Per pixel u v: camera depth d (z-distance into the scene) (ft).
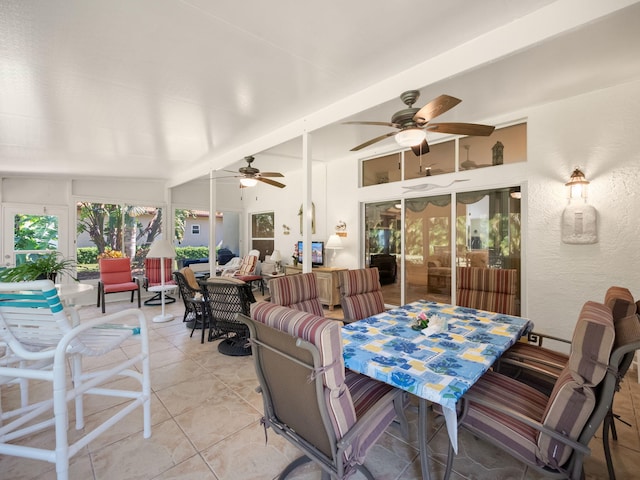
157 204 22.66
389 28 6.48
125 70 7.75
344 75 8.36
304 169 11.25
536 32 6.08
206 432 6.72
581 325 4.00
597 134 10.03
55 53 6.91
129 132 12.09
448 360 5.32
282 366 4.52
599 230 10.06
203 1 5.51
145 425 6.50
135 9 5.64
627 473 5.50
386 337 6.52
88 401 7.98
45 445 6.35
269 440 6.47
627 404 7.70
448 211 14.52
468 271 10.15
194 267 25.13
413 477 5.45
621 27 6.67
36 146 13.21
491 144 12.99
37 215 18.43
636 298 9.48
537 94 10.22
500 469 5.63
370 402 5.26
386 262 17.21
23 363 7.35
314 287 9.34
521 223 12.15
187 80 8.38
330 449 4.24
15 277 8.15
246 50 7.10
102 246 20.57
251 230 27.02
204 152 15.44
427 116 7.84
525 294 12.01
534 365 6.73
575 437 4.00
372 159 17.63
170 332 13.80
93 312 17.33
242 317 5.12
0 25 5.91
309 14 5.97
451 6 5.87
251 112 10.64
